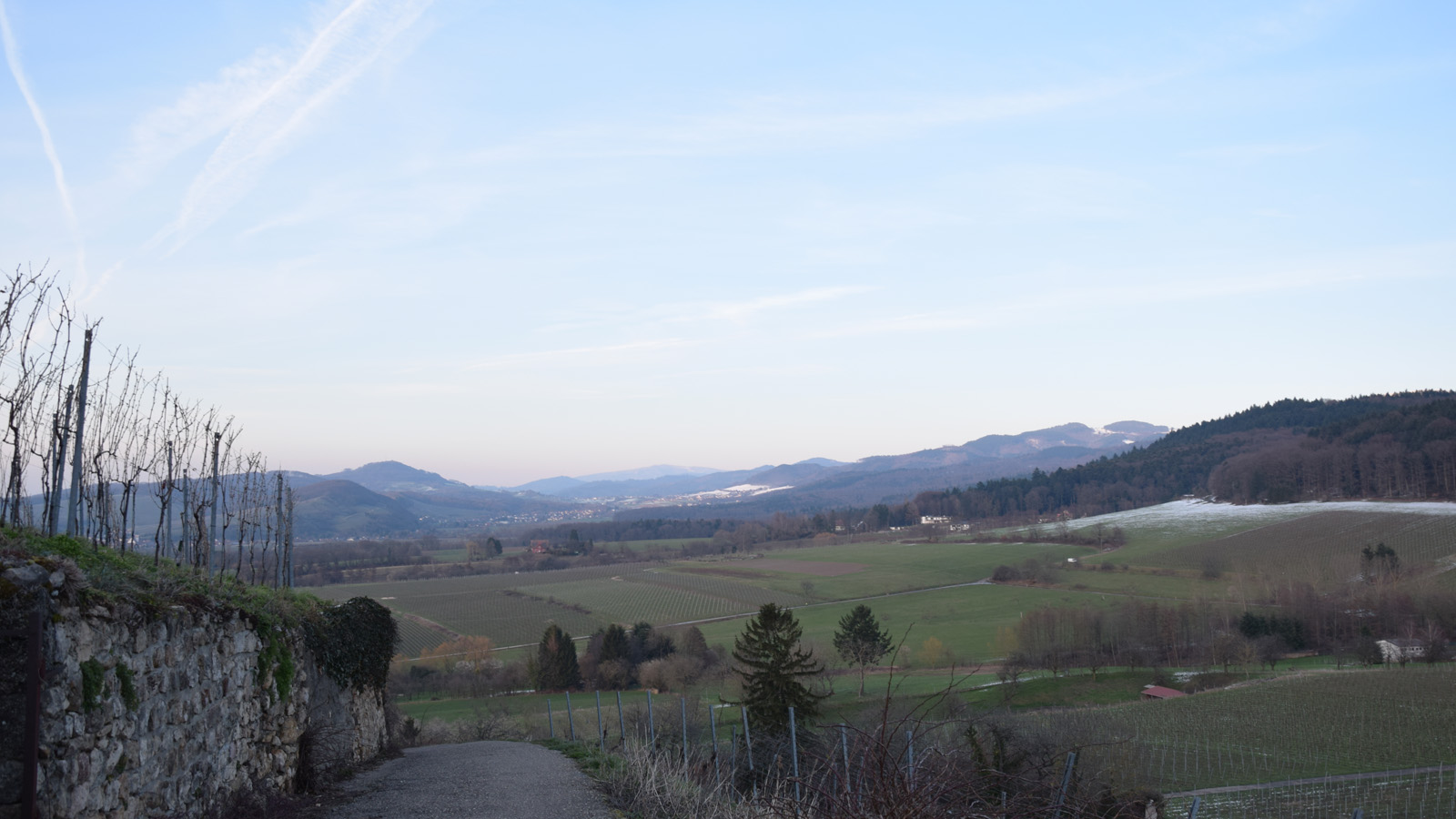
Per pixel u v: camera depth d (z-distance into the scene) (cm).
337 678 1171
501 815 882
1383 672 4906
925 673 5478
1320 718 3978
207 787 715
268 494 1468
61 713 486
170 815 639
